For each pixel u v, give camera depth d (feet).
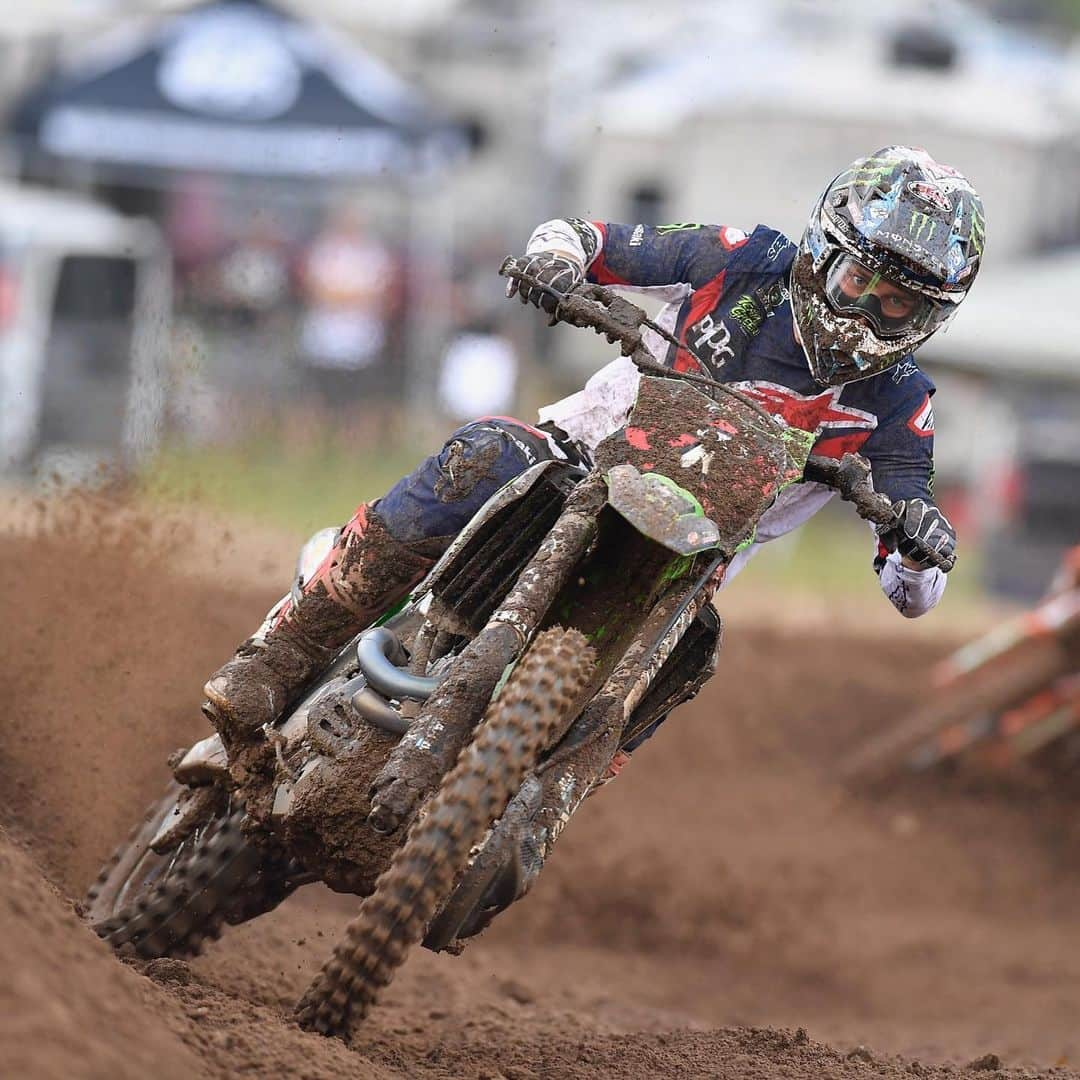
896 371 51.16
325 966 44.65
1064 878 112.06
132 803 71.05
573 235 50.39
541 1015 68.23
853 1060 55.67
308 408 188.03
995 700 116.47
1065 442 188.85
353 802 45.96
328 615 49.98
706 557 44.62
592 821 109.50
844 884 107.96
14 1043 32.60
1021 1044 77.92
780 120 230.27
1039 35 300.20
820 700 128.16
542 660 42.22
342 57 204.74
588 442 51.52
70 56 251.19
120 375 173.78
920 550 48.93
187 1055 37.14
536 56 266.98
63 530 87.61
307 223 209.05
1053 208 230.89
